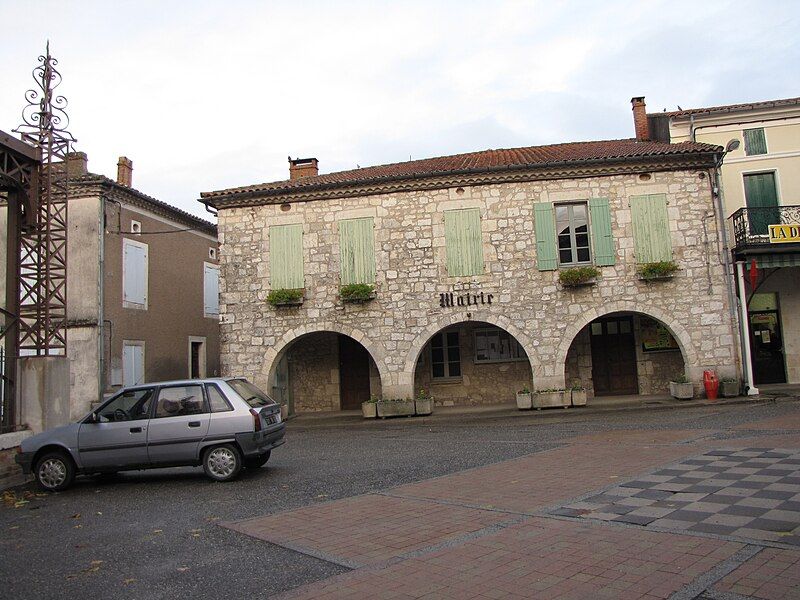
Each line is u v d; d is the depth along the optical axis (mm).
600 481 6953
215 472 8484
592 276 16000
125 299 18453
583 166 16422
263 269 17234
